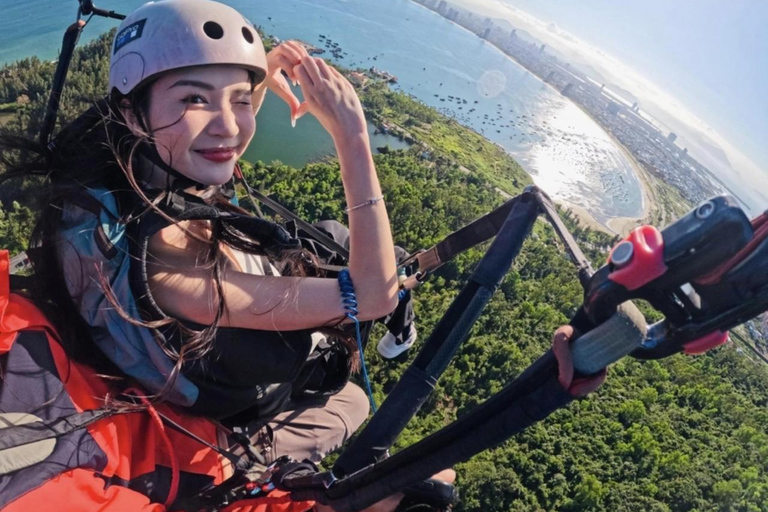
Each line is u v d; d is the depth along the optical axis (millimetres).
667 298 464
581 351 490
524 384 522
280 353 754
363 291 699
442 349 670
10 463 528
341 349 1002
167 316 678
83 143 691
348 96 719
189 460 774
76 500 549
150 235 667
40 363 623
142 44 659
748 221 406
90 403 650
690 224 420
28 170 690
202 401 757
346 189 719
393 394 666
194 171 705
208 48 655
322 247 1062
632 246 442
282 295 697
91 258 641
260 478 797
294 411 1028
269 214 17500
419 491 709
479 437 540
